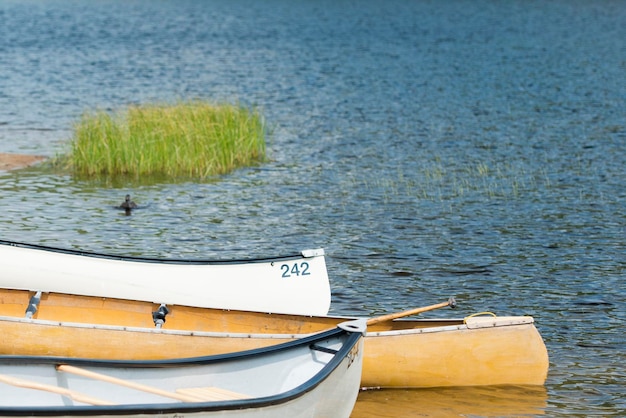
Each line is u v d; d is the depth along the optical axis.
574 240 19.31
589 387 11.86
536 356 11.88
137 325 12.79
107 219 20.50
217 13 102.75
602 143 31.52
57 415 8.25
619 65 56.25
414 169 26.89
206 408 8.74
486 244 18.91
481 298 15.45
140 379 10.04
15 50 62.75
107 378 9.69
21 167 25.69
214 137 26.28
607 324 14.23
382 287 15.95
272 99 42.03
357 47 68.19
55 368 9.87
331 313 14.54
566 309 14.93
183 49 65.56
